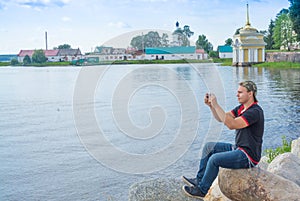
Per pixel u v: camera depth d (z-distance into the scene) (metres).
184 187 4.38
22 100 18.50
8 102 17.70
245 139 3.75
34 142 8.70
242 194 3.77
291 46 65.12
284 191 3.65
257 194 3.70
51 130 10.18
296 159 4.47
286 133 9.19
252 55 53.56
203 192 4.25
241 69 44.44
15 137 9.34
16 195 5.38
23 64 97.50
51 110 14.55
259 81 26.48
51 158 7.20
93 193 5.32
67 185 5.68
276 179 3.75
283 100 15.87
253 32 53.94
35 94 21.69
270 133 9.22
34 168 6.59
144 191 4.50
